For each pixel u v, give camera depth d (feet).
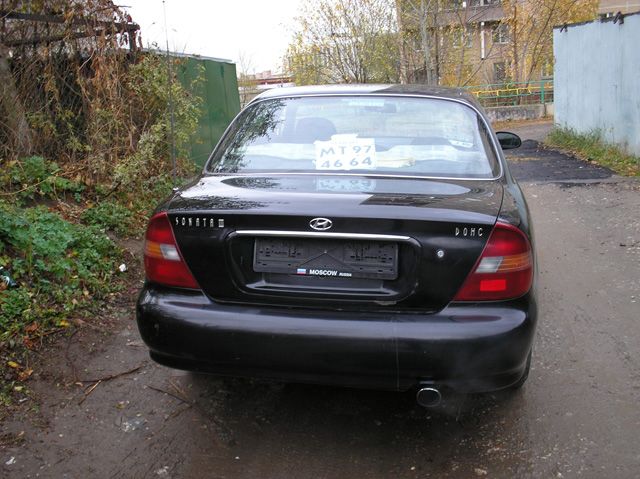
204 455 9.69
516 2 97.71
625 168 34.37
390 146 11.43
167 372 12.21
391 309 8.89
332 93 12.89
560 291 16.62
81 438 10.01
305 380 9.09
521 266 8.96
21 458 9.39
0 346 12.11
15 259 14.60
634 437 10.03
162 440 10.05
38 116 20.63
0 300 13.14
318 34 78.07
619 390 11.52
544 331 14.14
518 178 34.06
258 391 11.66
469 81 94.58
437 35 75.56
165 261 9.49
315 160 11.21
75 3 20.93
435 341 8.59
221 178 10.95
